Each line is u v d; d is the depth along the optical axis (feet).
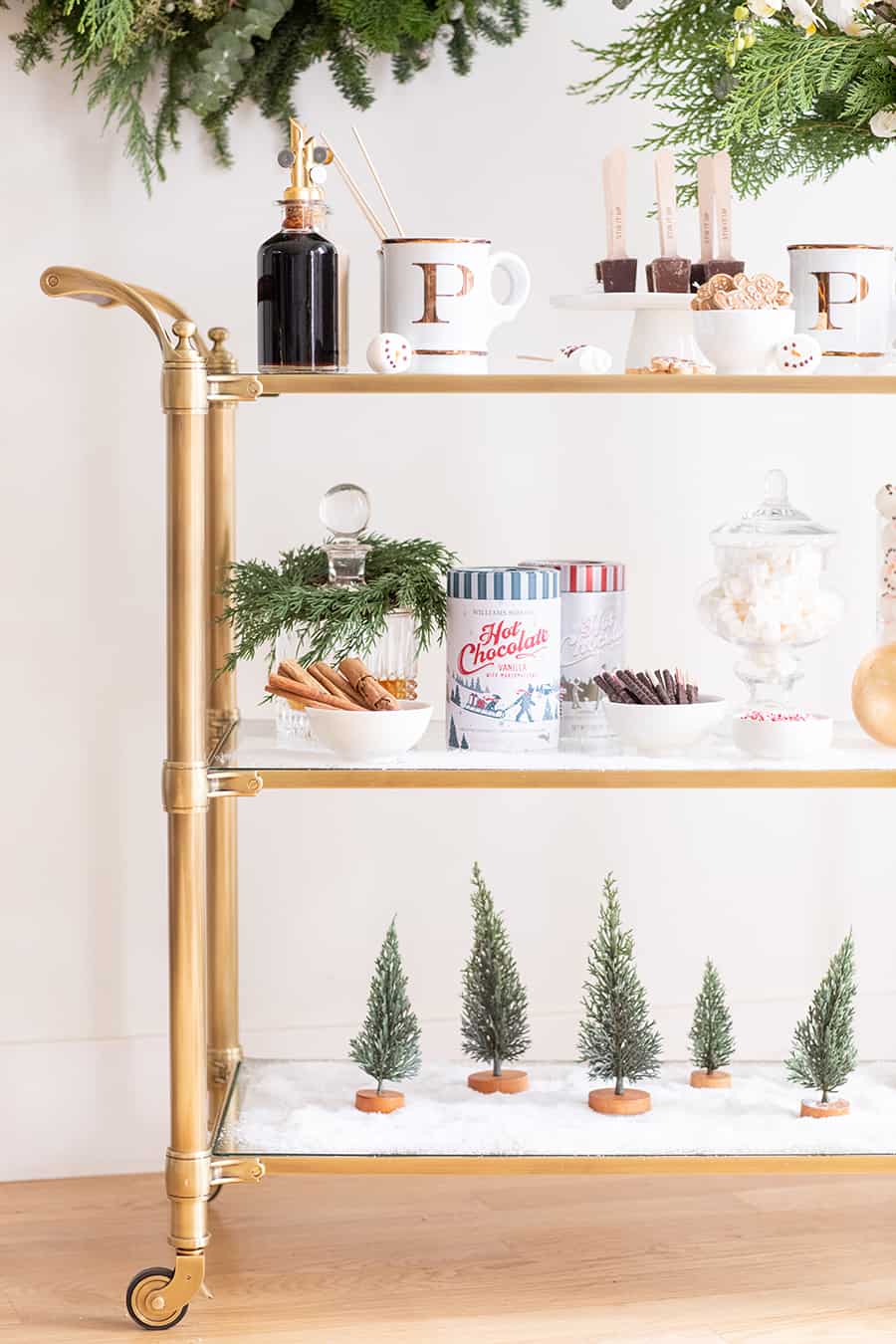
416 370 5.10
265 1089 5.60
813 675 6.82
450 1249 5.54
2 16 5.90
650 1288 5.24
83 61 5.81
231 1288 5.22
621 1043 5.43
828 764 5.12
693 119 5.84
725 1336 4.92
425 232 6.31
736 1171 5.03
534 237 6.40
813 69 5.24
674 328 5.51
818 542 5.35
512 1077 5.60
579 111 6.39
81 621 6.18
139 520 6.18
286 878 6.46
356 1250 5.52
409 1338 4.89
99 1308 5.08
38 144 5.97
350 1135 5.16
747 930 6.86
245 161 6.14
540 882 6.66
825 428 6.76
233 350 6.20
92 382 6.10
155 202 6.09
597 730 5.62
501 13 6.14
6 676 6.14
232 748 5.33
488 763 5.07
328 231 6.23
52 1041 6.25
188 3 5.66
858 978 6.95
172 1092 4.94
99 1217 5.82
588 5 6.35
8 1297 5.15
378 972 5.49
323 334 5.05
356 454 6.37
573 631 5.58
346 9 5.71
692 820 6.77
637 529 6.63
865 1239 5.64
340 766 5.01
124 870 6.28
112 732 6.23
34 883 6.22
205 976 5.90
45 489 6.11
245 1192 6.05
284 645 5.63
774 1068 5.87
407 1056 5.47
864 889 6.95
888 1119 5.34
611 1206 5.94
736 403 6.66
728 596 5.39
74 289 4.86
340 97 6.19
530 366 6.34
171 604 4.84
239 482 6.29
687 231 6.48
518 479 6.51
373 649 5.51
